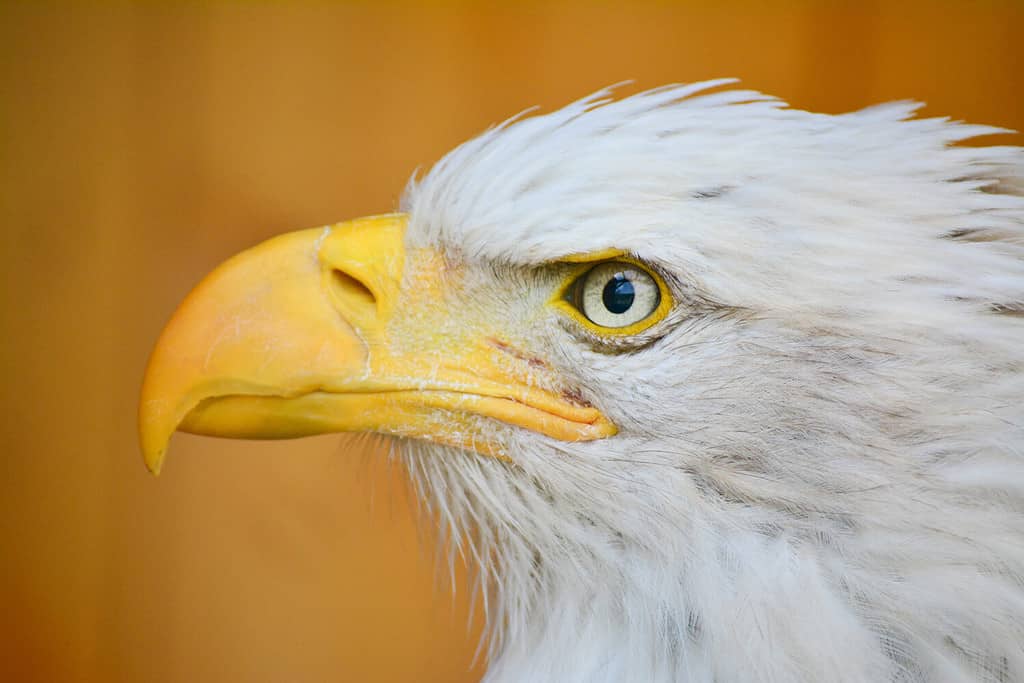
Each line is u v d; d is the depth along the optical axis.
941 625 1.16
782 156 1.17
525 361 1.18
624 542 1.18
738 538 1.17
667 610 1.17
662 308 1.17
